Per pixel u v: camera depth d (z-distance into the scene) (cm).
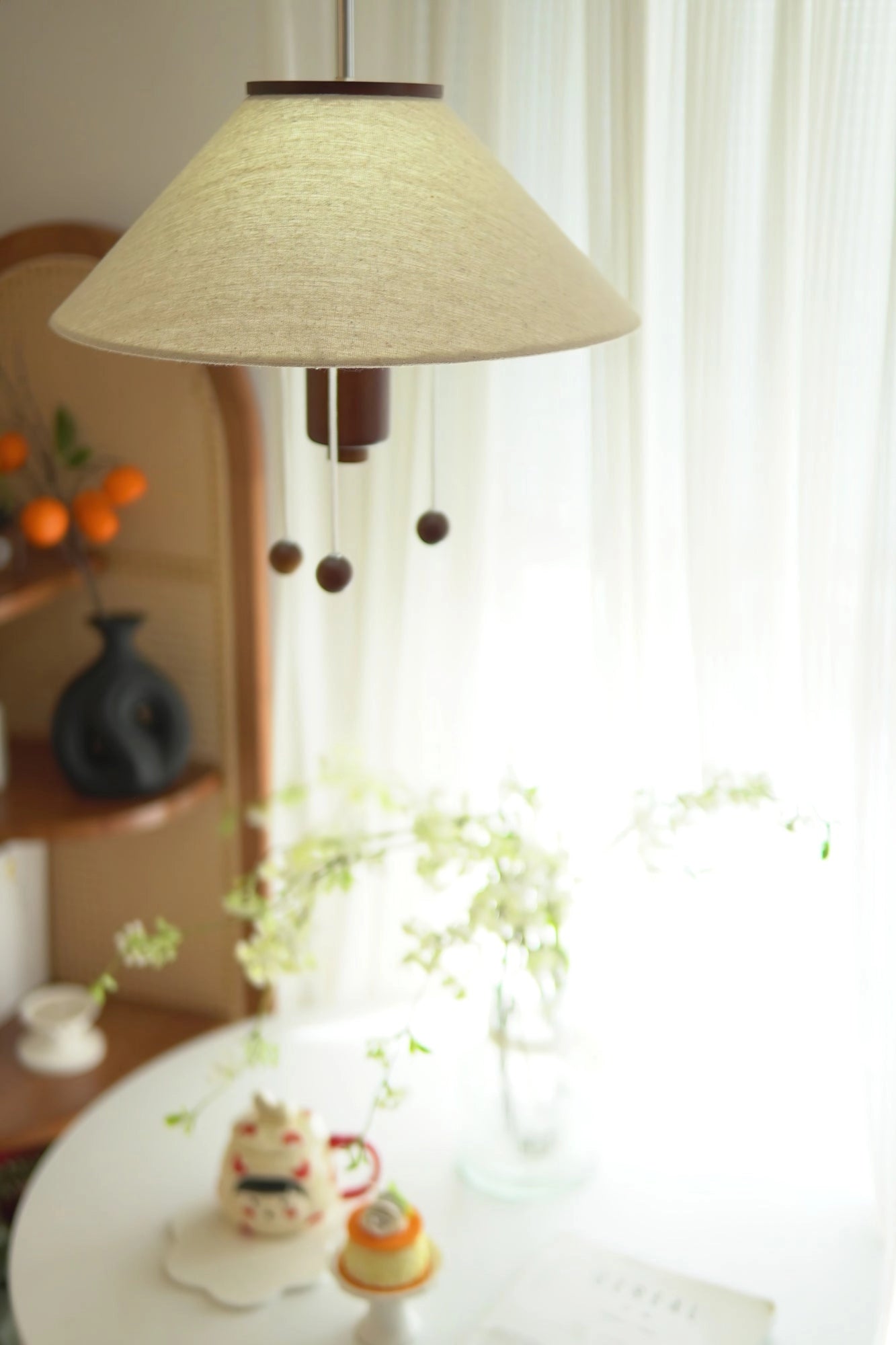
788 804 161
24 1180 204
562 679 177
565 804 180
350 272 82
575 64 154
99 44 179
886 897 149
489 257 85
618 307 93
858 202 141
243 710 200
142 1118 169
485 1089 154
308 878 161
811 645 151
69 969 224
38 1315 139
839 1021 167
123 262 88
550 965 137
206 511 194
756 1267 146
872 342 145
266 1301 141
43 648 212
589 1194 157
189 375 187
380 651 184
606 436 156
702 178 145
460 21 156
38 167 187
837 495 149
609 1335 134
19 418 198
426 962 145
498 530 174
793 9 138
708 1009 175
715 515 153
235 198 86
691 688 165
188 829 211
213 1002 218
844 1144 166
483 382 165
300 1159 147
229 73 174
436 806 170
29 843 214
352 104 90
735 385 152
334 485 109
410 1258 134
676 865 167
